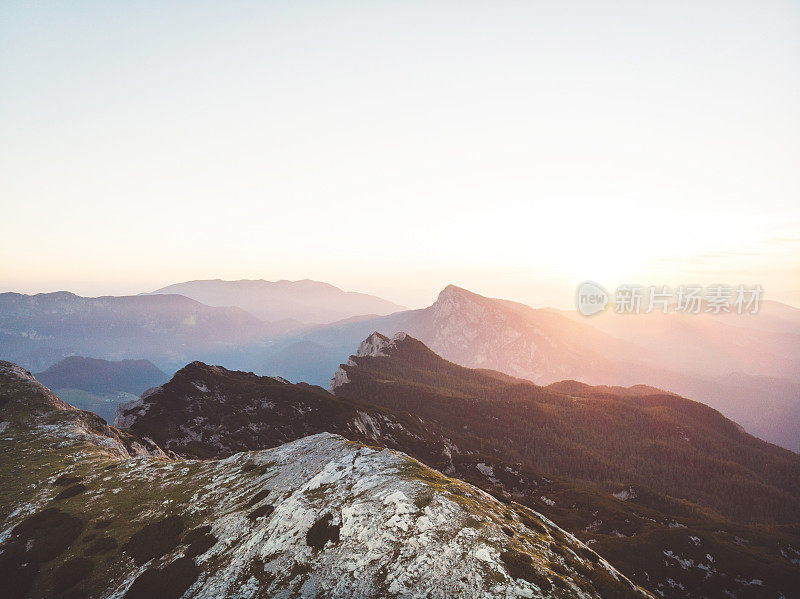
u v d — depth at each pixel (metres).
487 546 28.44
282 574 28.52
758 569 88.44
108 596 30.42
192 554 33.34
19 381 75.94
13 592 31.53
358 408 183.12
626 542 96.00
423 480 35.88
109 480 49.59
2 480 49.28
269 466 47.56
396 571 26.53
